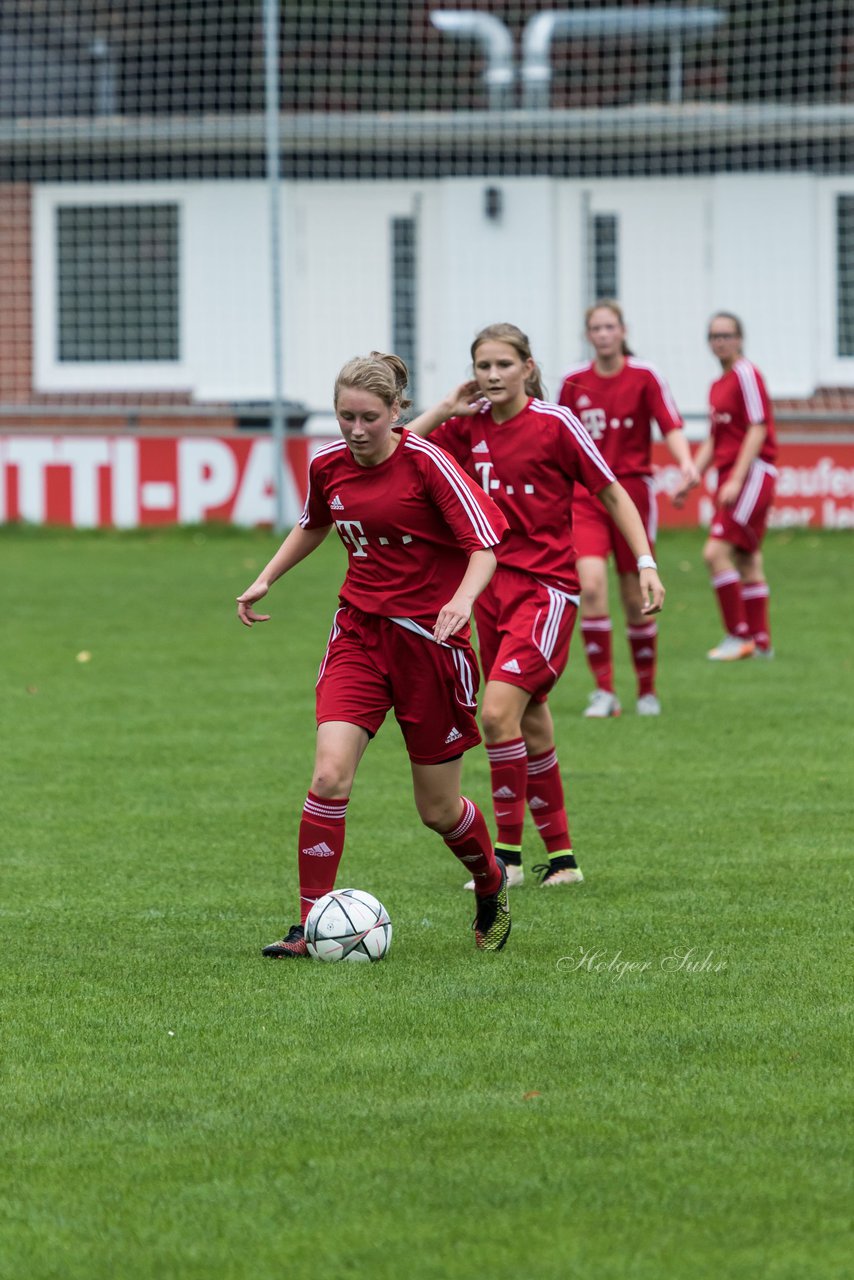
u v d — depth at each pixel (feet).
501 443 63.00
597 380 95.76
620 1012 46.32
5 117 217.97
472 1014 46.26
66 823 71.10
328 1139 37.65
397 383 51.19
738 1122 38.37
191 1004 47.37
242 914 57.26
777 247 211.00
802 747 86.48
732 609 115.96
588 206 214.48
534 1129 38.06
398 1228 33.27
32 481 192.03
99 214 217.36
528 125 208.03
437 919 56.59
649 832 69.15
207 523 189.98
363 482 50.93
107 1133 38.22
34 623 131.54
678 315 213.87
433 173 215.72
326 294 217.97
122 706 98.73
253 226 216.54
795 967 50.52
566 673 113.50
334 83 215.92
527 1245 32.53
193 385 218.79
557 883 61.31
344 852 66.18
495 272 215.92
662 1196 34.58
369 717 52.34
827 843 66.95
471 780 81.00
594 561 95.20
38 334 218.79
